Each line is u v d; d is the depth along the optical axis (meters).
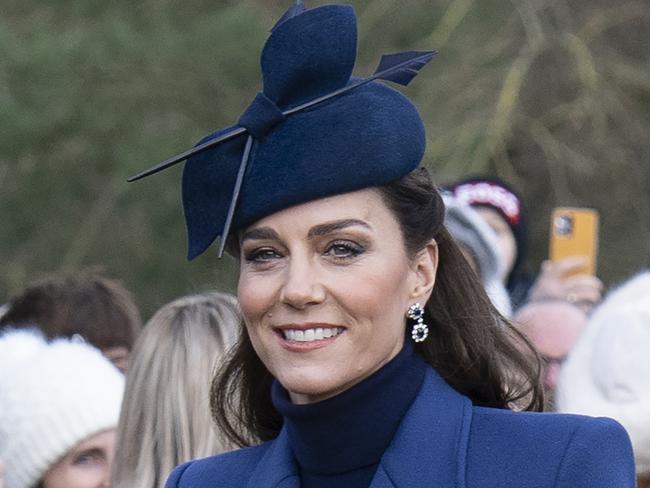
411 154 5.47
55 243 24.94
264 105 5.44
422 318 5.74
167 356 7.46
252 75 24.98
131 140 24.56
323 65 5.45
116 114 24.64
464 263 5.91
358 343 5.44
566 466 5.35
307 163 5.36
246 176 5.44
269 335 5.48
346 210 5.39
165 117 24.98
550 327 10.27
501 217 12.72
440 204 5.68
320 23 5.45
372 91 5.49
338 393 5.56
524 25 25.31
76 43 24.70
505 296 9.98
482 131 24.23
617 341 7.64
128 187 24.75
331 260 5.41
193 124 24.84
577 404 7.71
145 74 24.78
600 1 26.44
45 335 9.40
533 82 25.86
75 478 8.12
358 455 5.61
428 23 25.50
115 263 24.83
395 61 5.60
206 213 5.59
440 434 5.55
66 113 24.53
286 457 5.82
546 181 25.62
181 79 24.83
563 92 25.91
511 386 6.05
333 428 5.59
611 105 25.47
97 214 24.98
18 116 24.33
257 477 5.84
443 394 5.66
